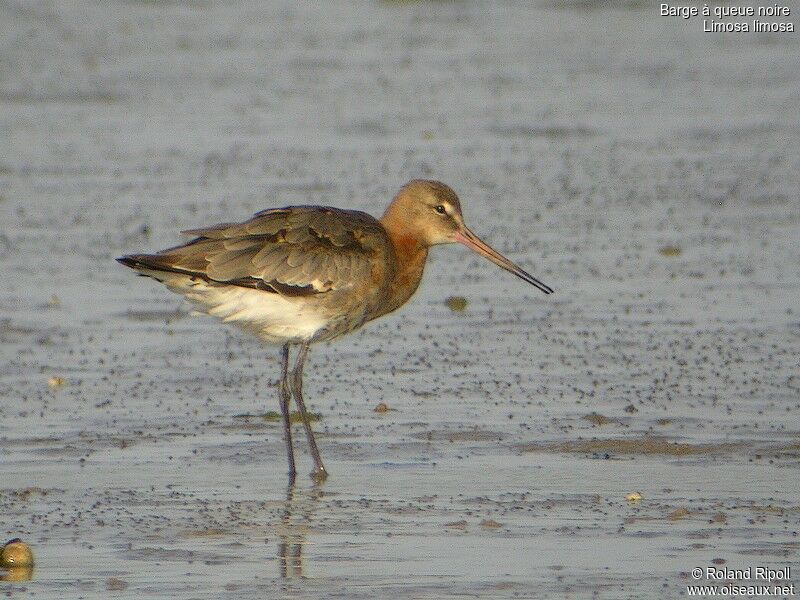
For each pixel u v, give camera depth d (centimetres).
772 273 1962
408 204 1388
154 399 1489
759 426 1371
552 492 1212
